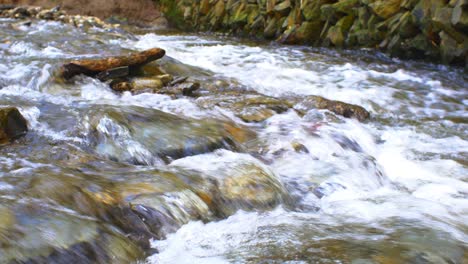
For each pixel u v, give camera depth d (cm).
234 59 904
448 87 795
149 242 416
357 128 619
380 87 784
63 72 681
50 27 1030
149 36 1185
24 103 605
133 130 532
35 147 511
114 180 455
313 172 511
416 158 570
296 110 643
